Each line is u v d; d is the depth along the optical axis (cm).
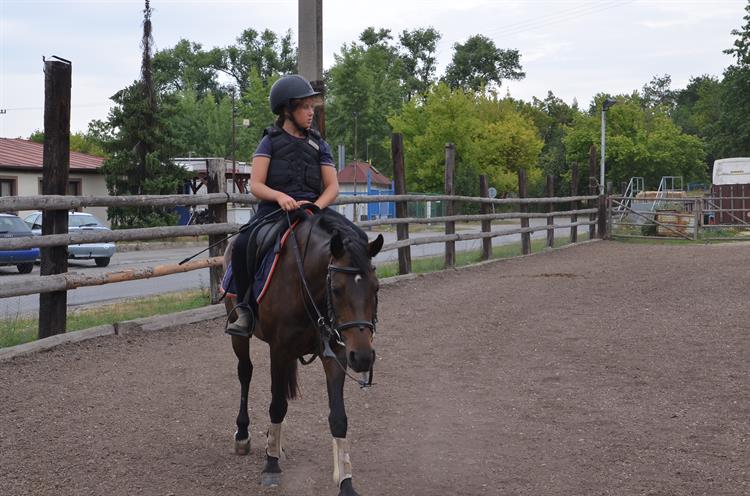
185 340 885
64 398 654
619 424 596
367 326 403
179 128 7025
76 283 834
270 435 488
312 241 454
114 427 589
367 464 518
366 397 675
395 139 1439
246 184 4003
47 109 829
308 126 520
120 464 516
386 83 7988
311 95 509
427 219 1509
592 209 2564
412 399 670
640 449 540
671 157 5844
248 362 541
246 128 6994
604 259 1878
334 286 411
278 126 519
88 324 924
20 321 979
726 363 776
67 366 753
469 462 520
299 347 472
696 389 688
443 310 1105
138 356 804
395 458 529
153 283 1616
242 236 520
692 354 819
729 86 5175
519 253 2011
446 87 5284
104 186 3481
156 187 3192
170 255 2509
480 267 1670
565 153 6384
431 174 5169
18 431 573
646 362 790
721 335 908
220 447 554
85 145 7138
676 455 527
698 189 6216
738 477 486
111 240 874
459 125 5159
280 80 515
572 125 7906
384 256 2138
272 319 472
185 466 516
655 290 1291
